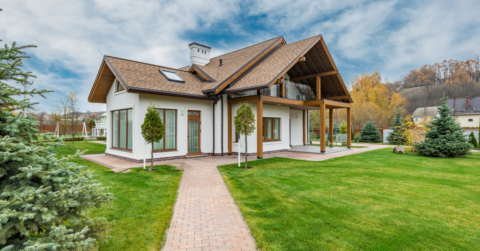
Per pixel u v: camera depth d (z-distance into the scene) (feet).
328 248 11.41
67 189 8.74
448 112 43.39
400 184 23.22
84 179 9.46
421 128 49.21
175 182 24.27
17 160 8.46
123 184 23.24
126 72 36.32
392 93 158.51
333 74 51.70
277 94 48.55
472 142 62.03
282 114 51.60
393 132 76.69
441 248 11.55
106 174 27.50
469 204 17.66
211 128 44.60
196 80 46.47
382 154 46.03
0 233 7.07
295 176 26.86
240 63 48.73
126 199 18.72
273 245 11.72
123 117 40.19
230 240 12.42
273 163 36.01
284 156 44.04
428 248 11.53
